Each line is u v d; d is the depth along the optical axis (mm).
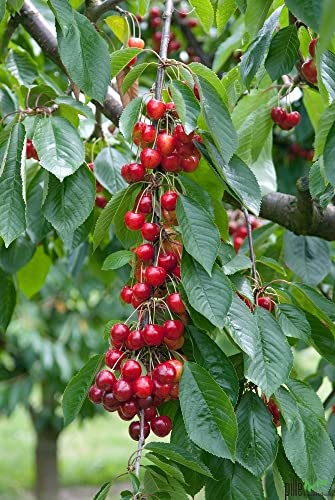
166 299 1469
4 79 2051
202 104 1465
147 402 1425
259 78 1795
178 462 1420
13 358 4426
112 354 1448
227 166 1531
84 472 6609
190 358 1490
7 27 1916
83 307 4223
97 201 1999
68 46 1558
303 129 2410
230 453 1401
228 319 1447
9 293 2039
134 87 1730
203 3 1810
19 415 8555
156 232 1470
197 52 2635
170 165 1483
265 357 1462
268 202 1888
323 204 1601
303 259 2014
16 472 6613
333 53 1555
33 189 1888
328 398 2109
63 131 1553
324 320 1576
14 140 1545
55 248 2236
